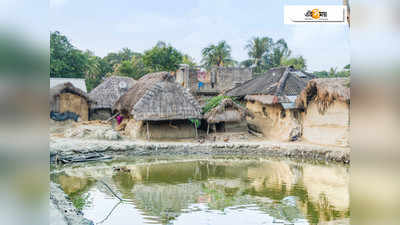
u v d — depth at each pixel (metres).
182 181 12.44
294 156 18.39
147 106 22.61
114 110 29.05
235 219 7.69
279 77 25.92
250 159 18.06
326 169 14.82
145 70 42.72
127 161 17.39
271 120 24.08
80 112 26.22
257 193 10.48
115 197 9.96
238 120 23.83
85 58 38.78
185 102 23.55
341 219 7.79
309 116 20.42
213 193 10.46
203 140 22.30
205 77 35.72
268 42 44.97
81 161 16.97
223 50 43.94
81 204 9.09
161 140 23.00
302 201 9.45
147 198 9.80
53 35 36.50
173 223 7.53
